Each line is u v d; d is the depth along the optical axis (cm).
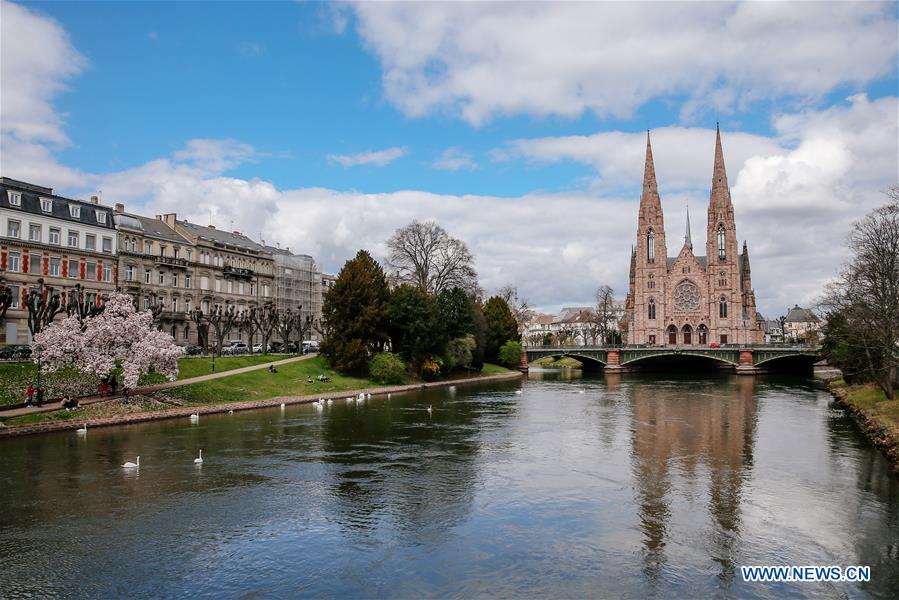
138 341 5997
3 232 8025
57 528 2792
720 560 2494
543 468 3969
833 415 6400
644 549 2602
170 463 4003
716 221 17862
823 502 3228
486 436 5100
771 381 11488
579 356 14912
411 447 4612
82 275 8975
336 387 8550
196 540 2673
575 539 2716
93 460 4031
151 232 10281
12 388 5591
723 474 3812
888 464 4053
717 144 18012
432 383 10362
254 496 3300
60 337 5522
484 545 2645
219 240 12025
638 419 6122
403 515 3022
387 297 10469
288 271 13200
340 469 3903
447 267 11956
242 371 8125
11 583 2253
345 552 2562
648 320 18250
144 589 2219
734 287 17500
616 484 3588
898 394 6169
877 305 6500
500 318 14600
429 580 2308
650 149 18525
